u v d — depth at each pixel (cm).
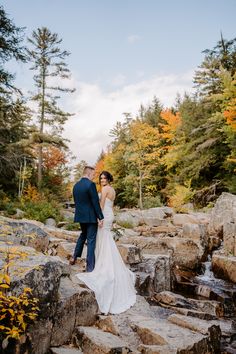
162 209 1956
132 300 506
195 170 2497
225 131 2008
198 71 2820
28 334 324
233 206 1296
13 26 1588
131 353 346
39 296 342
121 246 704
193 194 2456
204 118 2667
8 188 2264
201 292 730
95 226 539
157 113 4053
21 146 2344
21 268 340
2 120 2039
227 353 432
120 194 3431
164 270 693
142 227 1501
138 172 3234
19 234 607
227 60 2703
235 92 2062
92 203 523
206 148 2466
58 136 2844
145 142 3036
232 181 2231
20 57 1642
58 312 368
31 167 2556
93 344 353
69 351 348
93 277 484
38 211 1529
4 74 1616
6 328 290
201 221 1564
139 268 678
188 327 428
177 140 3027
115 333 400
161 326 410
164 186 3303
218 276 899
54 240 727
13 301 311
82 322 409
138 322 421
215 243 1155
